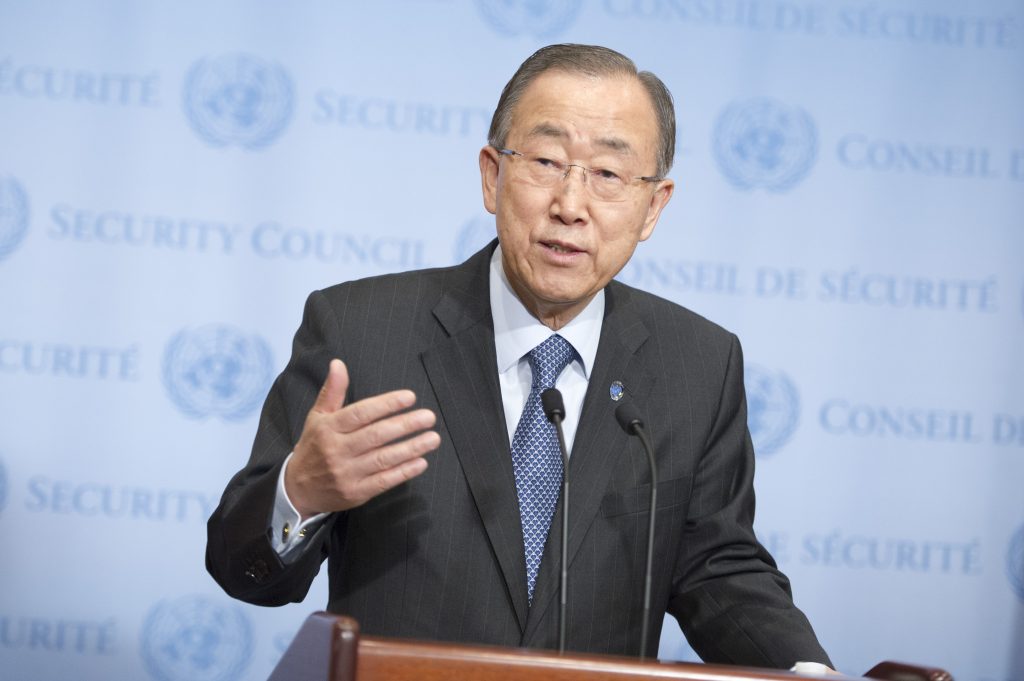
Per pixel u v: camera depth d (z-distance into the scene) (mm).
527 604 6867
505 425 7219
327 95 12875
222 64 12750
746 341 13086
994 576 13094
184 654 12367
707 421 7684
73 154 12484
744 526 7711
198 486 12469
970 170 13352
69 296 12406
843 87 13336
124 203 12531
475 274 7797
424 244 12875
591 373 7484
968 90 13406
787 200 13211
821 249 13195
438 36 13039
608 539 7125
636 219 7168
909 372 13164
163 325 12508
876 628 13000
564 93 7035
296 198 12766
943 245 13266
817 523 13016
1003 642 13062
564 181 6977
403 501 6961
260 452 6934
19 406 12289
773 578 7539
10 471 12219
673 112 7594
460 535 6922
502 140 7258
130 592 12328
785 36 13336
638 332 7801
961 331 13219
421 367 7332
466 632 6785
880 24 13414
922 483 13109
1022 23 13484
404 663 4613
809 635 7000
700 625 7438
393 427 5617
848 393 13125
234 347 12602
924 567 13070
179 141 12648
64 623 12219
